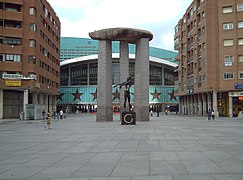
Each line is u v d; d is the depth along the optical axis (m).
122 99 39.06
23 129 27.66
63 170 9.12
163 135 19.39
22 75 52.69
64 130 25.19
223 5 55.03
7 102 55.88
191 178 7.84
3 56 52.38
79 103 100.44
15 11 53.72
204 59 57.59
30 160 10.99
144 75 37.31
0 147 14.77
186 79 72.44
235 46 53.94
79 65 104.12
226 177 7.90
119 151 12.68
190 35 69.12
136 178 7.93
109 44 37.59
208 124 32.06
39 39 58.00
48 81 67.06
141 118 37.19
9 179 8.13
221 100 58.62
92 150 13.15
